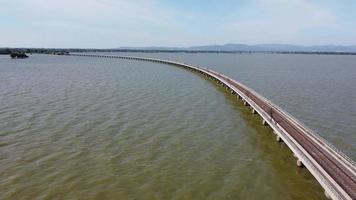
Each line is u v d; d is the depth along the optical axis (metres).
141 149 25.92
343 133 32.09
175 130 31.41
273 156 25.30
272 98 52.53
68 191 18.97
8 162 22.69
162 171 21.94
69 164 22.67
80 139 27.84
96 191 19.05
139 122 33.75
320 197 18.84
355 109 43.56
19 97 46.59
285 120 30.81
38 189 19.11
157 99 47.31
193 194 18.95
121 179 20.61
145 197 18.48
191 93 54.62
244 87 54.06
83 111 38.03
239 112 40.75
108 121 33.78
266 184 20.45
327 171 19.14
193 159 24.25
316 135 25.95
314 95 55.69
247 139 29.48
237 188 19.84
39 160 23.19
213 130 32.03
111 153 24.88
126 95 50.12
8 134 28.61
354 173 18.92
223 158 24.66
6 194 18.44
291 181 20.91
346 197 15.81
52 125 31.77
